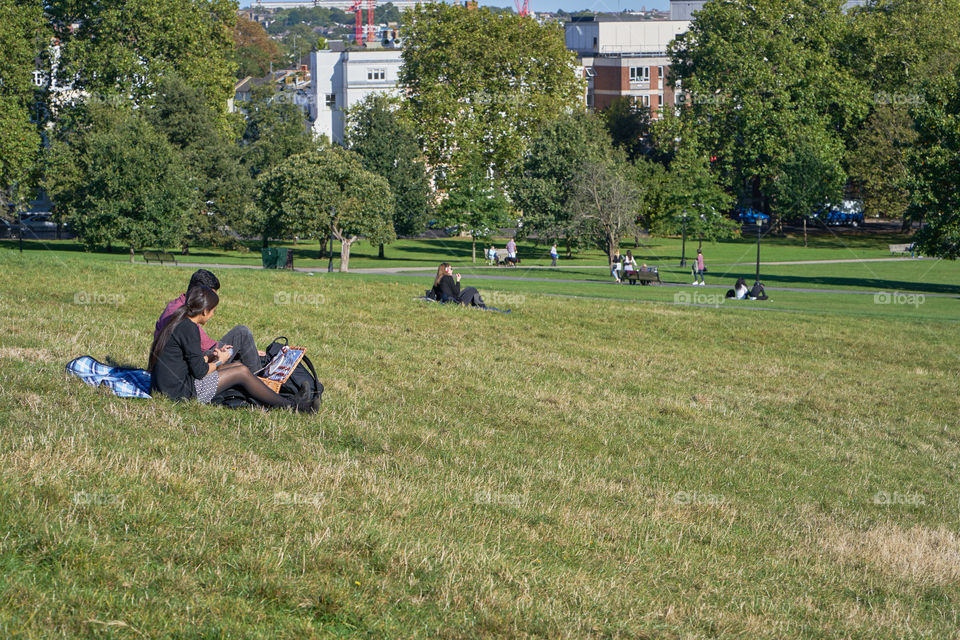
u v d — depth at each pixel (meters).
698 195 70.75
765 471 11.67
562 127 71.31
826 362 21.22
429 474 8.69
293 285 23.28
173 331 9.11
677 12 142.00
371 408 11.27
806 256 71.12
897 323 27.05
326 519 6.48
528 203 69.06
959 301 39.66
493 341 18.91
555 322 22.25
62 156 56.16
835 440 14.14
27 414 8.01
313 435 9.23
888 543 9.10
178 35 71.06
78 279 20.16
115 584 4.93
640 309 25.33
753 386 17.61
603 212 63.91
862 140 85.75
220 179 65.81
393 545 6.19
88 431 7.74
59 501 5.90
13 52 60.38
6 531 5.30
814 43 88.94
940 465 13.44
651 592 6.52
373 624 4.99
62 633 4.35
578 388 15.05
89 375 9.66
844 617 6.81
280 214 54.88
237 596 5.04
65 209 56.62
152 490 6.43
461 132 81.25
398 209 75.19
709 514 9.23
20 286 18.55
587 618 5.59
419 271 52.16
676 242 84.06
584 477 9.80
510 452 10.34
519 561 6.50
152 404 8.92
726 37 89.50
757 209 102.50
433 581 5.71
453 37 83.31
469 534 6.96
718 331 23.36
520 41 84.81
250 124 92.88
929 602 7.68
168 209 55.50
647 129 111.75
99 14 69.25
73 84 70.12
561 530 7.61
